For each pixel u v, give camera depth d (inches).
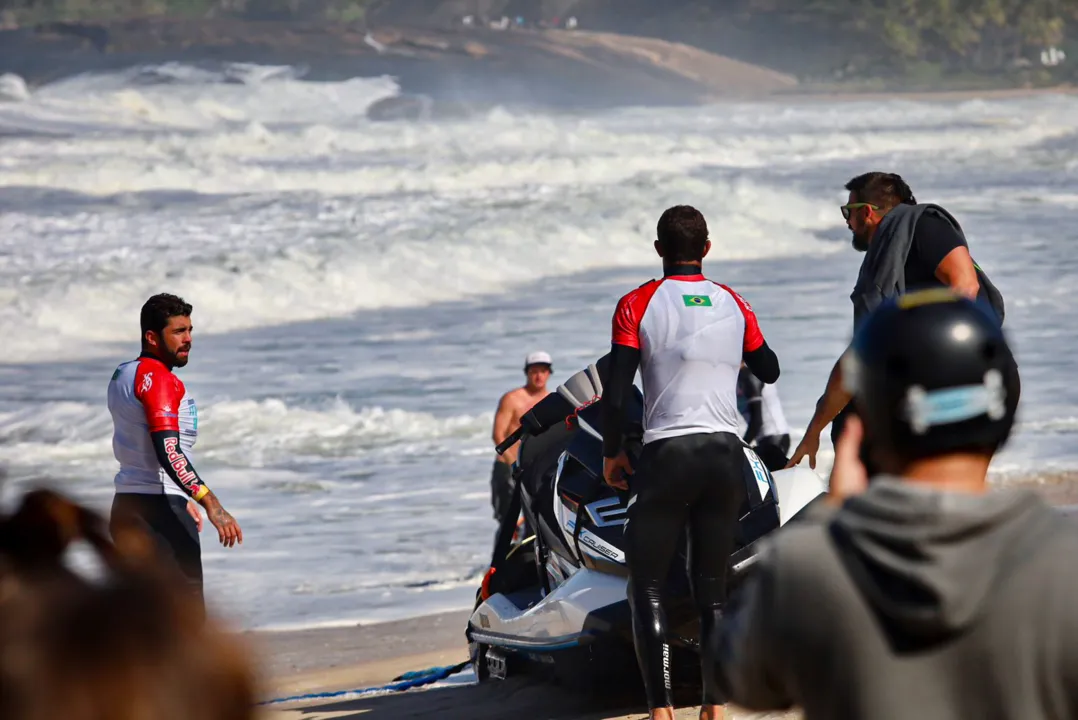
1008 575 269.7
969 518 271.7
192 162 6067.9
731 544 735.7
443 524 1598.2
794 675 286.8
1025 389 2129.7
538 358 1528.1
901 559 273.3
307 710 937.5
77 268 3484.3
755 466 789.9
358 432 2018.9
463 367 2484.0
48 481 233.6
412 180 5959.6
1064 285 3139.8
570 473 869.8
